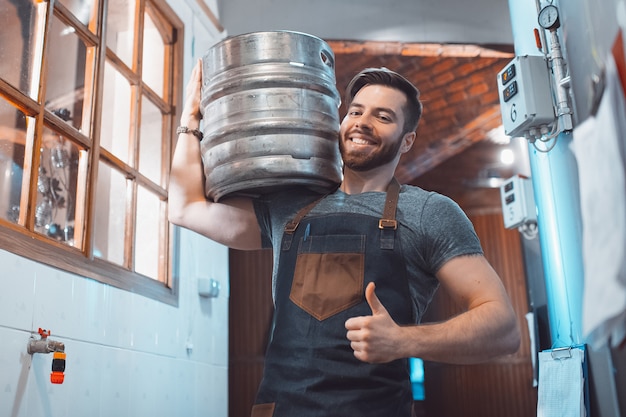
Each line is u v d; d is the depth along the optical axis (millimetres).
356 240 1397
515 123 1897
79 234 2412
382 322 1206
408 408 1358
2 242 1880
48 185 2357
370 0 4227
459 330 1241
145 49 3176
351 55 4492
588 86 1004
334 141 1543
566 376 1740
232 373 6562
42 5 2281
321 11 4180
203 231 1600
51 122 2262
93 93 2555
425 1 4250
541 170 2004
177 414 2986
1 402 1822
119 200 2805
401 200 1450
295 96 1493
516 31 2219
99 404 2342
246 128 1474
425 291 1430
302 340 1342
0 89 1999
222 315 3678
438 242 1387
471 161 6781
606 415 1591
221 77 1531
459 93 5223
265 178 1477
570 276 1806
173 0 3322
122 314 2562
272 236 1561
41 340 1973
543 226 2016
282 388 1335
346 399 1291
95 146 2514
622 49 841
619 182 795
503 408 7230
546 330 2438
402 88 1548
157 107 3213
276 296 1438
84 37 2535
